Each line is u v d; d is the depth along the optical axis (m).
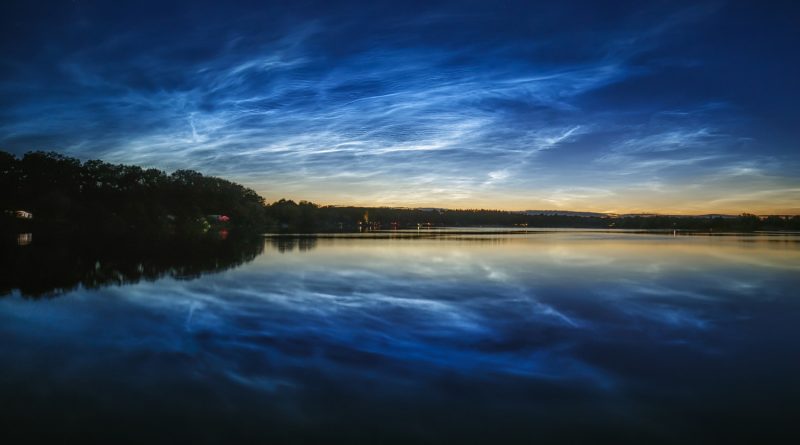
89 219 97.25
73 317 15.04
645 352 11.66
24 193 100.88
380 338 12.70
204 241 54.97
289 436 7.29
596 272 27.23
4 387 9.12
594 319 15.19
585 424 7.80
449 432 7.47
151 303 17.34
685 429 7.67
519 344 12.25
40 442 7.04
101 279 23.20
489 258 35.53
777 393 9.09
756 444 7.22
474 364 10.63
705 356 11.40
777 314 16.06
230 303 17.42
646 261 33.91
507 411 8.22
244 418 7.85
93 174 116.50
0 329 13.51
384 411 8.16
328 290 20.38
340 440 7.18
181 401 8.49
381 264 30.70
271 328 13.72
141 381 9.45
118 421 7.72
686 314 16.03
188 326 13.92
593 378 9.83
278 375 9.82
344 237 71.75
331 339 12.57
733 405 8.55
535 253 40.50
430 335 13.06
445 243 55.78
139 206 103.56
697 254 40.22
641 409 8.36
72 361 10.67
